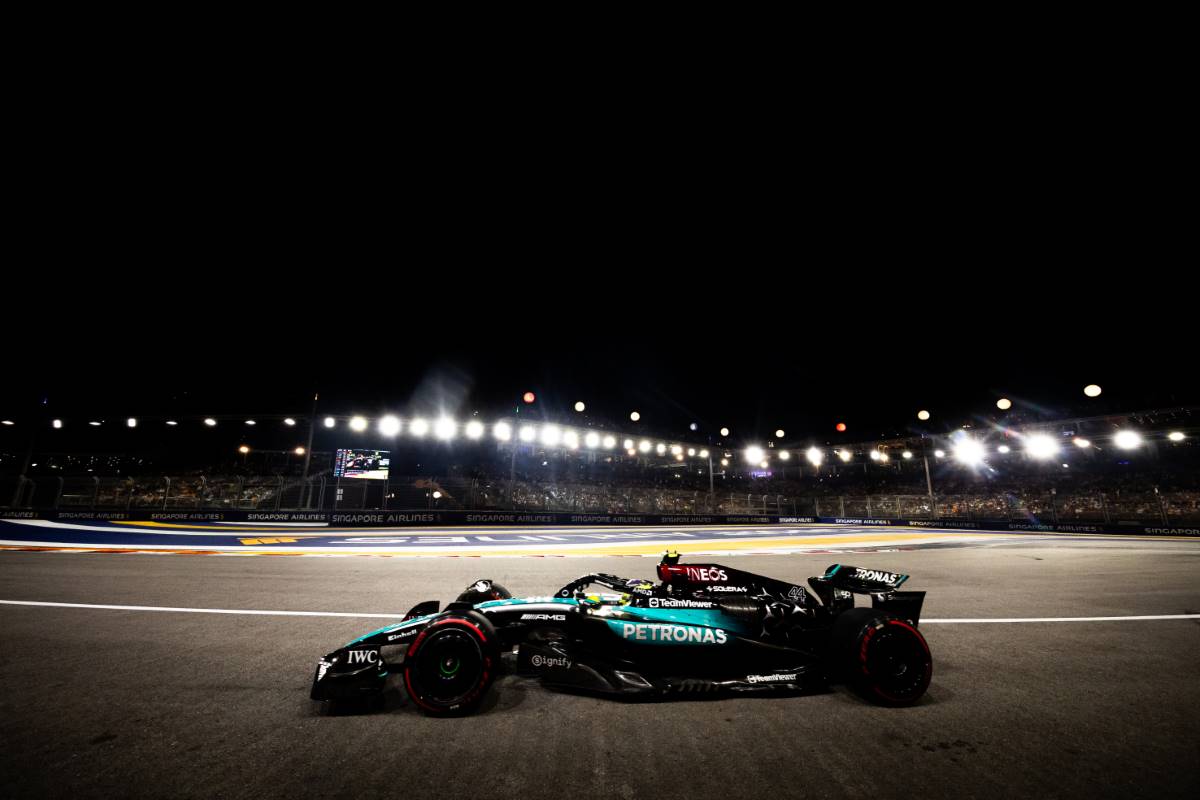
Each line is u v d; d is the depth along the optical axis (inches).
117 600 254.8
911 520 1108.5
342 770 98.7
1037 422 1099.9
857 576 164.2
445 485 963.3
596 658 147.6
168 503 801.6
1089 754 107.0
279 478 869.2
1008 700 136.4
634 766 101.0
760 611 156.9
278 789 92.0
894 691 131.8
